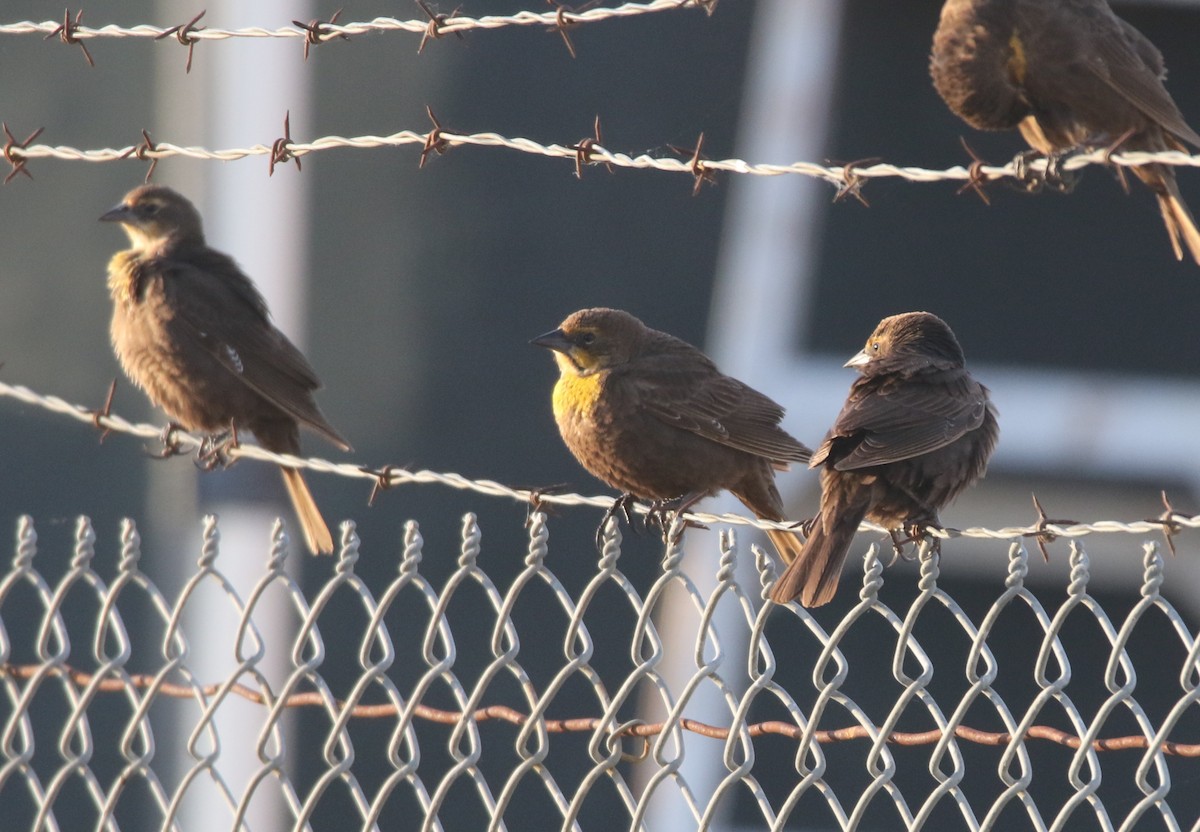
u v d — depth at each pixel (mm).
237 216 17672
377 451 16656
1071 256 16797
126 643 5828
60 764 14172
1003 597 4707
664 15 18156
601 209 17609
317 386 7867
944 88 6797
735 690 12750
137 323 7805
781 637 13375
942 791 4715
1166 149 6680
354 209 17750
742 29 18094
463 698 5266
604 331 7266
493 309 17312
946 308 16453
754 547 5008
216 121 18094
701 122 17797
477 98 18078
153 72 18594
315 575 15273
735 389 7309
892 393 6363
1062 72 6449
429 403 16891
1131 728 12648
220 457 7578
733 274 16734
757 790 4902
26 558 6004
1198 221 16953
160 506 15977
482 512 15828
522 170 17797
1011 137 17359
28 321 17656
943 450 6297
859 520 6059
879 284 16594
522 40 18250
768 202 16844
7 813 14102
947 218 17203
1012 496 14398
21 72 18734
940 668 13266
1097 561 13789
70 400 17250
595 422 7184
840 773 12406
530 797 13156
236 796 13555
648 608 5082
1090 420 14680
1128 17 17203
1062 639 13359
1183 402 15008
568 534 15320
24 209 18234
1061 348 15922
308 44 6352
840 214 17172
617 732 5117
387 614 15008
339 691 14516
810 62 17344
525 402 16828
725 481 7258
